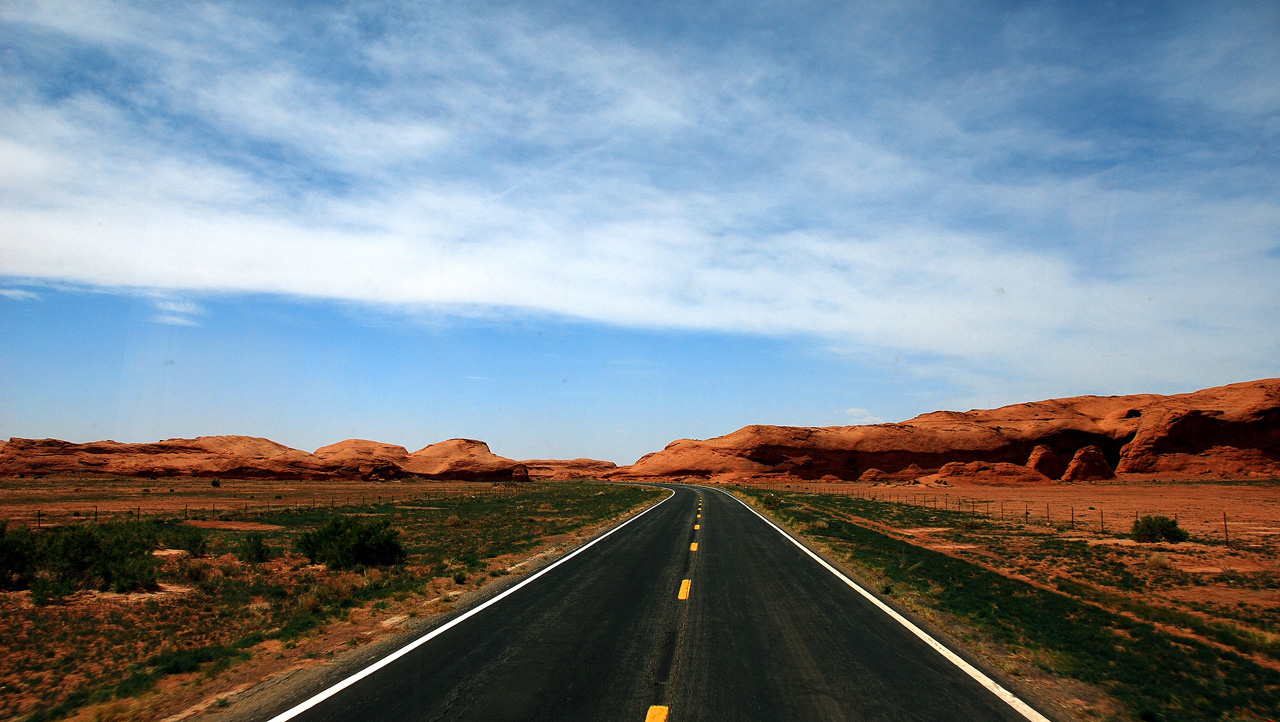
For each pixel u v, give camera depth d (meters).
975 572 15.84
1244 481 80.81
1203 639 10.73
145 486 74.06
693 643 8.68
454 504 49.59
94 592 13.66
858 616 10.44
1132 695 6.82
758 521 30.78
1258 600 14.95
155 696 6.73
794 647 8.48
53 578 14.16
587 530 26.61
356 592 13.10
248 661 8.17
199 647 9.41
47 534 16.52
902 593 12.56
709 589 12.92
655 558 17.73
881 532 28.86
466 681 7.01
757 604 11.40
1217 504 48.16
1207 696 7.09
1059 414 157.12
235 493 63.78
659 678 7.11
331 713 6.06
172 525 29.50
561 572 15.27
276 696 6.64
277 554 20.75
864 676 7.23
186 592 14.05
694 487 94.31
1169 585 16.80
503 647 8.49
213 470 107.31
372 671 7.46
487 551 19.47
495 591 12.81
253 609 12.16
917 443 144.25
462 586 13.70
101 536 15.72
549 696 6.50
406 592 12.88
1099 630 10.09
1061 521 35.66
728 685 6.87
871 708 6.20
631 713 6.00
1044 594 13.20
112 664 8.69
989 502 53.56
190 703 6.50
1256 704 6.88
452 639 8.98
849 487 96.56
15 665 8.64
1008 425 149.25
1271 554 22.11
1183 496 58.44
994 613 10.89
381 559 18.41
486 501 53.41
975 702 6.45
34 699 7.28
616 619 10.20
